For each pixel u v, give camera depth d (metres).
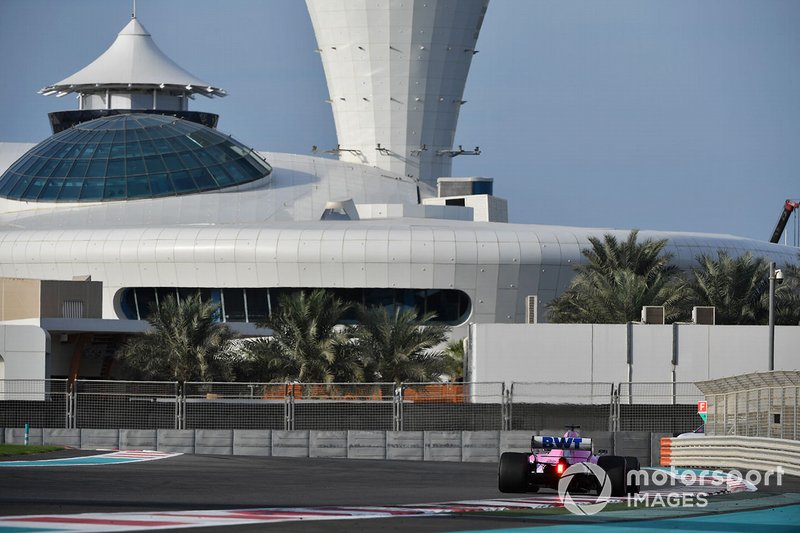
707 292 117.62
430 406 74.19
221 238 136.00
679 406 74.06
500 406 74.19
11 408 74.25
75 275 138.50
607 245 120.44
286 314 109.94
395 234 135.25
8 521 34.53
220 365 107.44
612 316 108.12
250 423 74.25
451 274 134.75
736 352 82.81
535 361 82.81
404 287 135.00
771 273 80.88
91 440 73.50
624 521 38.03
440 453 72.88
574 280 117.25
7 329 91.19
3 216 157.00
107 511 37.28
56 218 151.38
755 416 68.44
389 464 67.81
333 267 134.38
